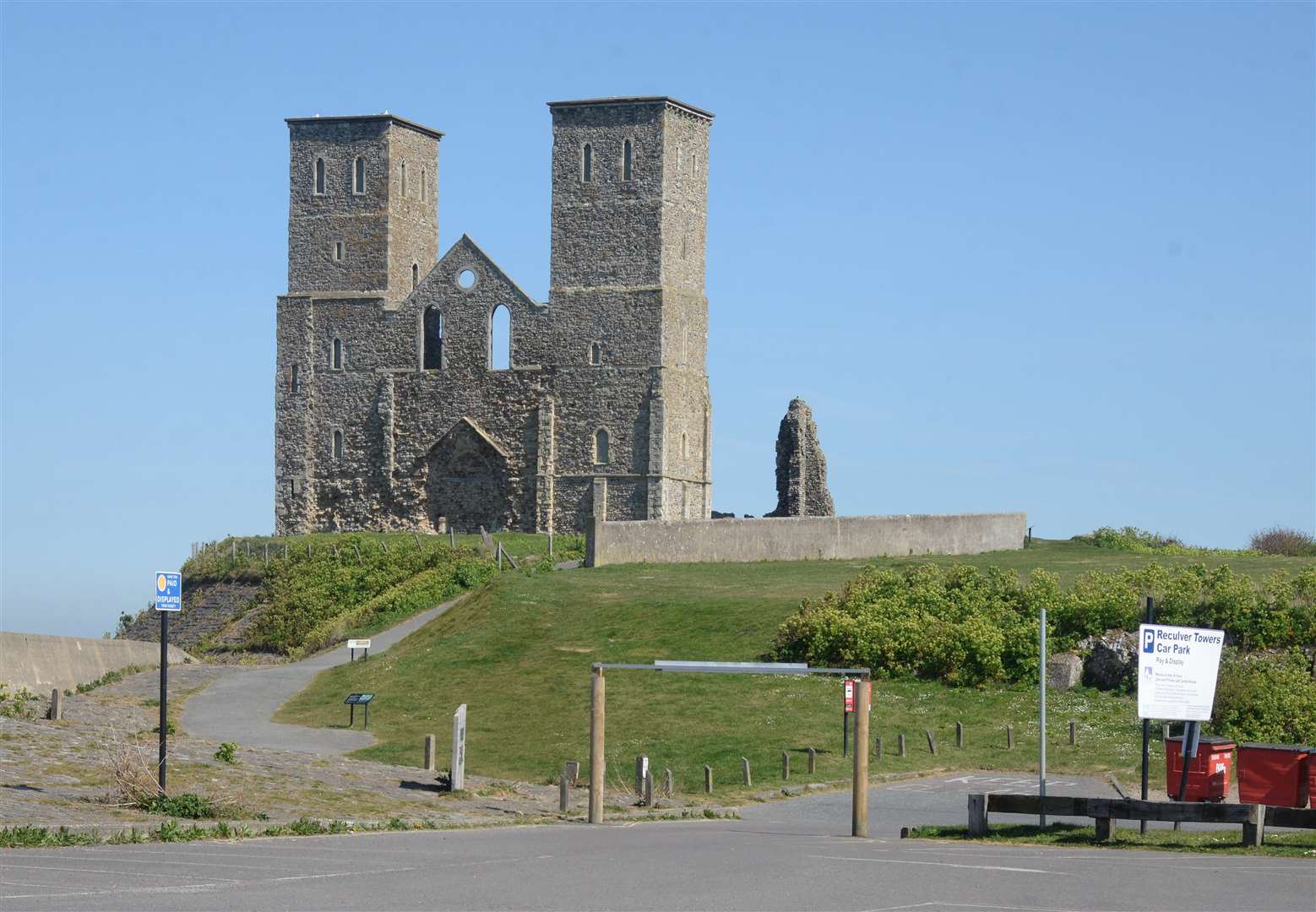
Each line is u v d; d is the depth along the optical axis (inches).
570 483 4101.9
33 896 801.6
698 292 4183.1
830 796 1675.7
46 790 1238.3
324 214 4335.6
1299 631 2155.5
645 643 2477.9
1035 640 2251.5
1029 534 3592.5
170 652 2778.1
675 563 3176.7
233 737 2049.7
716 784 1763.0
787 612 2551.7
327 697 2389.3
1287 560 3046.3
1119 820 1432.1
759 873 946.1
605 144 4099.4
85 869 898.7
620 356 4072.3
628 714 2135.8
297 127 4355.3
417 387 4242.1
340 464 4301.2
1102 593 2299.5
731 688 2234.3
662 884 895.7
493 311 4183.1
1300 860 1063.6
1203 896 868.0
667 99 4055.1
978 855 1069.8
